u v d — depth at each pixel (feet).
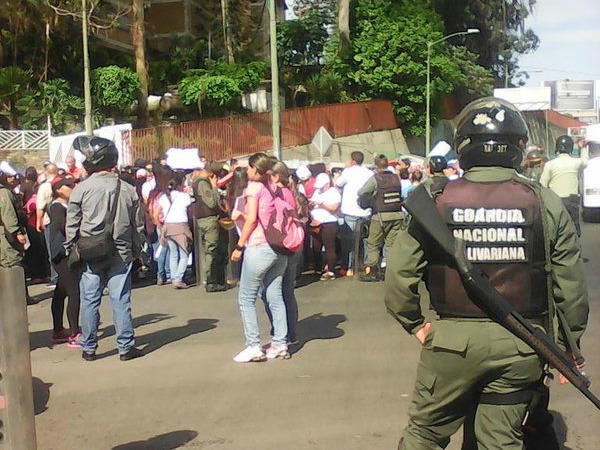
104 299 36.88
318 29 143.02
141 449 16.88
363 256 41.70
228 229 38.11
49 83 102.42
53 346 27.12
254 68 121.90
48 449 16.99
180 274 39.52
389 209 37.93
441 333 10.80
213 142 97.91
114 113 108.47
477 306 10.65
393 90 137.49
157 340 27.48
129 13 118.83
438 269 10.94
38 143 92.79
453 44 168.86
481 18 168.25
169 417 18.94
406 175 44.68
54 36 108.99
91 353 24.84
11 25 103.04
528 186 11.00
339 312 31.71
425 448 11.30
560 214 10.90
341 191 41.98
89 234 24.02
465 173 11.44
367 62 134.82
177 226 39.06
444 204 10.98
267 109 122.62
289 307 25.67
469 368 10.62
